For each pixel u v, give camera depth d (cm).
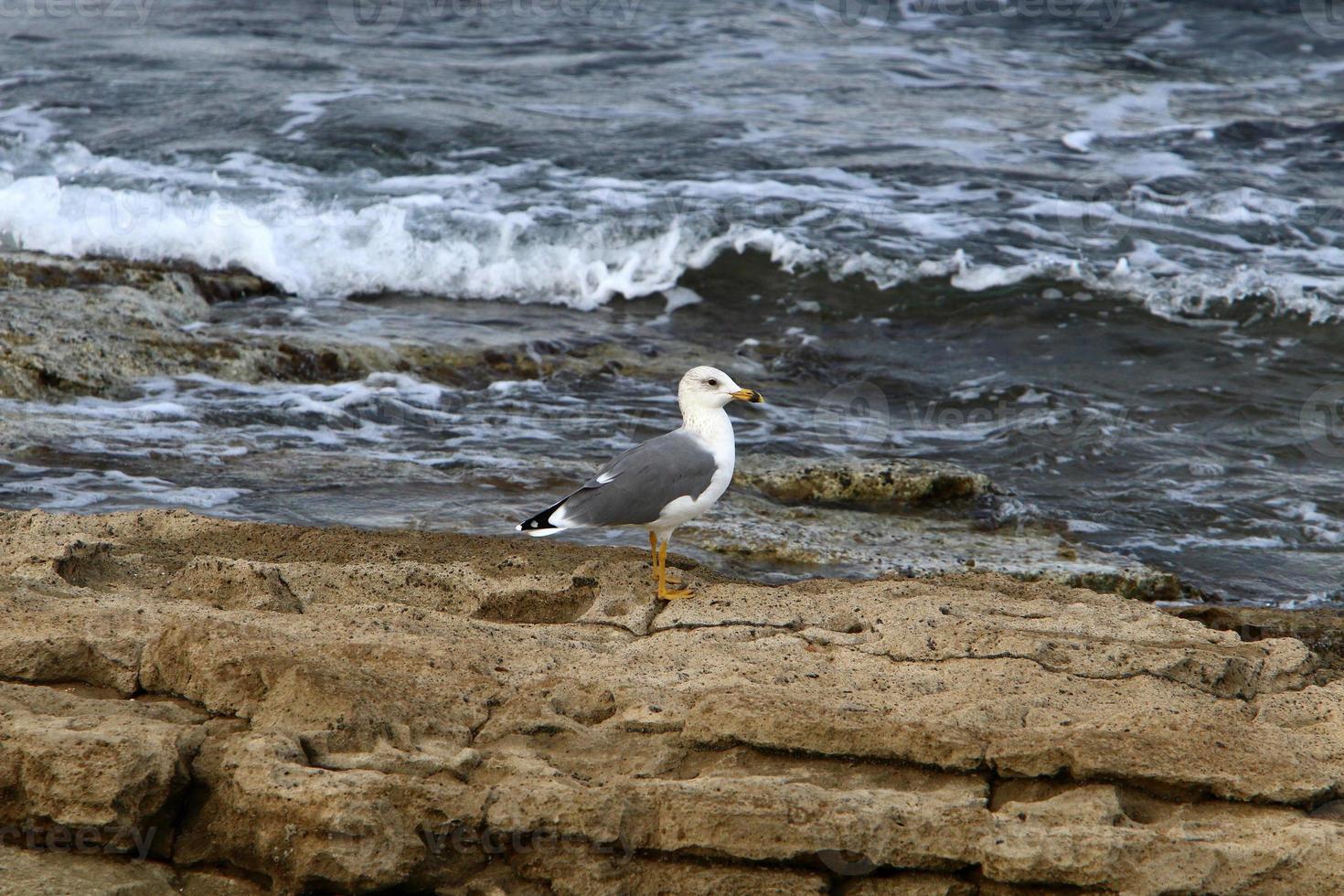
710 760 677
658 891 628
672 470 861
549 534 859
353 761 650
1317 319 1853
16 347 1498
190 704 705
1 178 2194
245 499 1214
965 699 725
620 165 2350
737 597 886
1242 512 1321
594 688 725
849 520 1257
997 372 1731
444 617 834
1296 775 651
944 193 2267
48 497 1190
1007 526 1280
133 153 2327
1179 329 1848
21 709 668
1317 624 1005
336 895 623
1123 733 675
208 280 1912
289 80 2766
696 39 3150
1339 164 2388
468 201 2181
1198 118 2611
